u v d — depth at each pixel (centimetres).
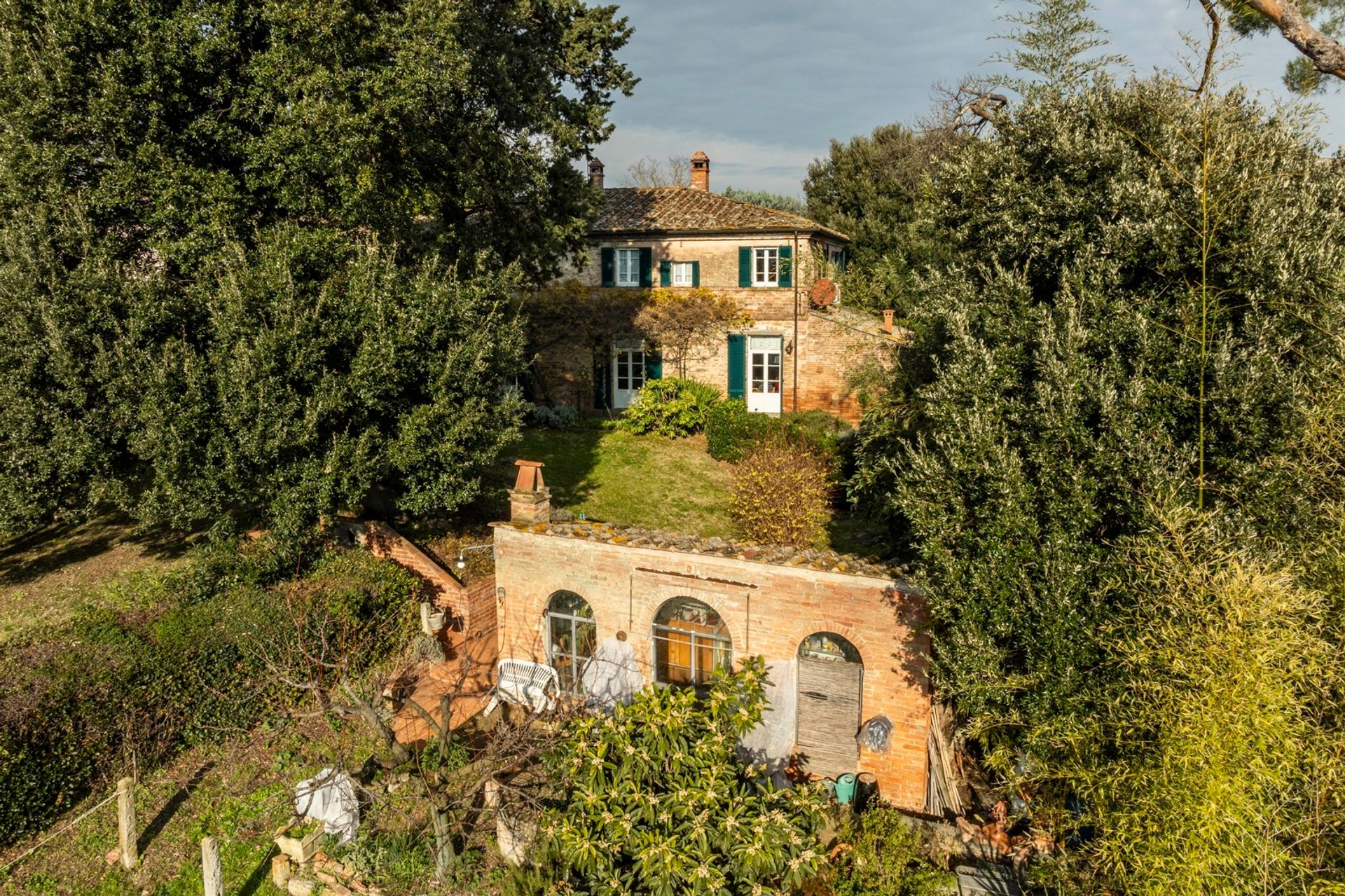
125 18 1179
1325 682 718
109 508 1638
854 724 1165
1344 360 741
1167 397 788
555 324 2741
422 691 1285
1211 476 773
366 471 1331
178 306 1225
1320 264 757
